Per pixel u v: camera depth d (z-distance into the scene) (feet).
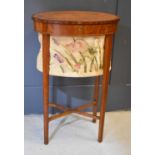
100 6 5.10
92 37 4.00
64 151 4.50
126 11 5.24
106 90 4.46
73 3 5.00
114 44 5.47
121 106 6.06
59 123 5.45
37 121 5.49
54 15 4.30
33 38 5.13
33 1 4.86
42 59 4.15
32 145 4.65
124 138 4.97
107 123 5.50
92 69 4.17
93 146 4.67
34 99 5.63
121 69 5.72
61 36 3.94
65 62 4.06
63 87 5.62
